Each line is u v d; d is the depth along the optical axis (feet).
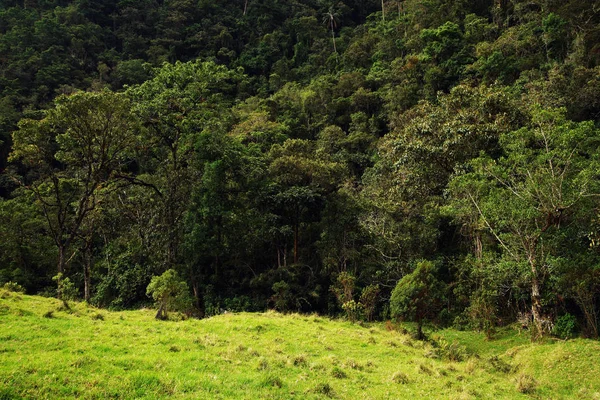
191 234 102.99
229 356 41.01
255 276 110.11
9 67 205.98
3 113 179.11
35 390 27.81
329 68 257.75
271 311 78.54
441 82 164.86
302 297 102.99
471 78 154.40
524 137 72.95
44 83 209.36
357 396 33.71
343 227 107.76
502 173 70.23
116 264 113.09
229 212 105.60
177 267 106.73
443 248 105.50
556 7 152.87
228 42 286.05
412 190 99.30
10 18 243.81
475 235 89.76
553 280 67.26
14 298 61.67
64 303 60.08
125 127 93.76
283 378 36.19
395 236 101.19
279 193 110.83
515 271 70.59
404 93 172.65
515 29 157.48
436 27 206.08
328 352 49.32
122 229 120.26
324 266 107.14
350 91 211.82
